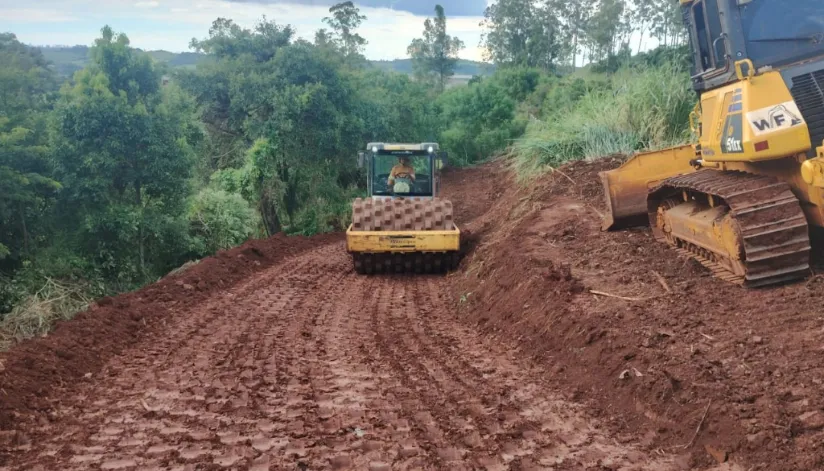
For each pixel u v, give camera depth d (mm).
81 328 8617
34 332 12414
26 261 14414
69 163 15523
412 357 7699
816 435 4262
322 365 7410
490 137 36312
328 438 5203
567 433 5199
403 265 14406
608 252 9758
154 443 5254
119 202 16547
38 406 6266
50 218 15633
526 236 11578
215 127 28422
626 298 7617
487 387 6426
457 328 9375
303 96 25703
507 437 5105
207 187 25234
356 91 29141
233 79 26906
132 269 16188
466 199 25906
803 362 5176
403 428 5398
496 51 65500
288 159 26125
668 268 8547
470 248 14930
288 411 5891
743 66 6883
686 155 10406
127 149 16266
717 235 7344
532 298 8648
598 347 6527
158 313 10430
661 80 15828
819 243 7453
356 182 29781
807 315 6023
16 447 5277
